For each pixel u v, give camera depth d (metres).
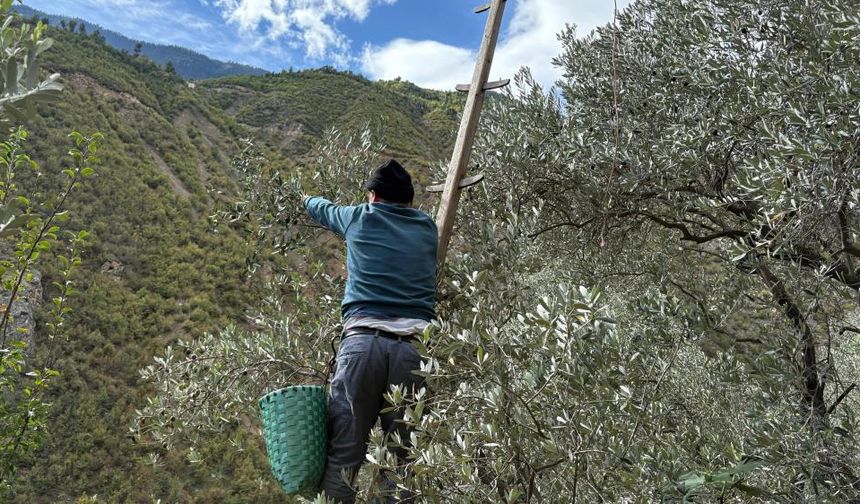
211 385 3.59
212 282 66.12
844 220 2.83
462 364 2.03
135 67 115.06
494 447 1.90
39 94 0.81
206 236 73.56
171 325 58.09
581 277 4.47
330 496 2.14
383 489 2.14
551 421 2.13
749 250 2.61
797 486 2.60
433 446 1.82
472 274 2.36
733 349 3.12
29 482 37.44
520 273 2.63
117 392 48.09
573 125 4.34
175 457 41.53
